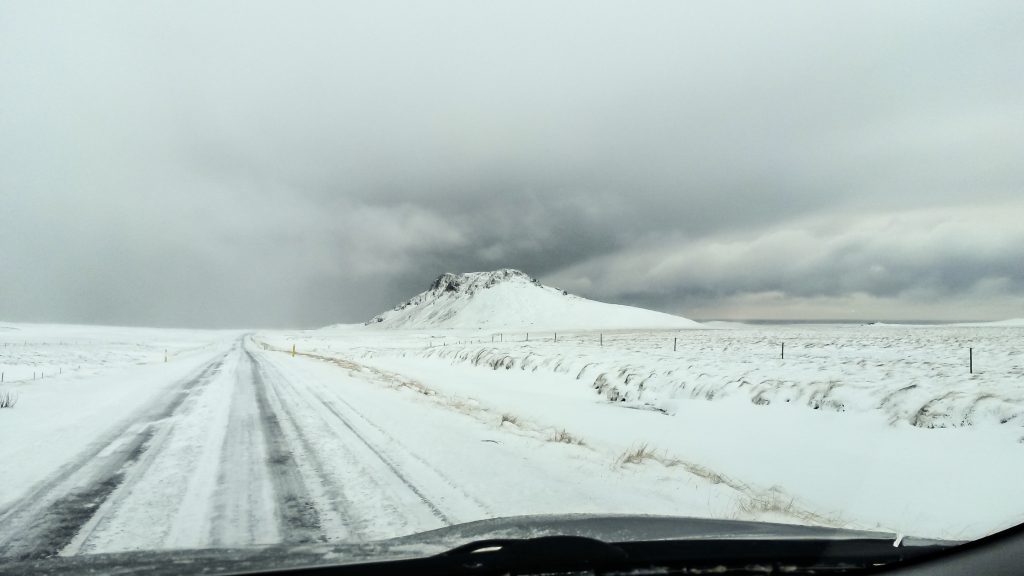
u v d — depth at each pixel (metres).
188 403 12.92
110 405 12.55
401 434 9.07
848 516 5.82
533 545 2.78
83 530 4.55
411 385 18.36
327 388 16.45
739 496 6.12
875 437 9.10
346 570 2.54
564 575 2.60
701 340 45.97
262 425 9.90
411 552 2.81
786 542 3.05
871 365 18.20
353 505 5.27
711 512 5.46
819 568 2.73
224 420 10.45
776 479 7.29
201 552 2.89
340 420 10.48
